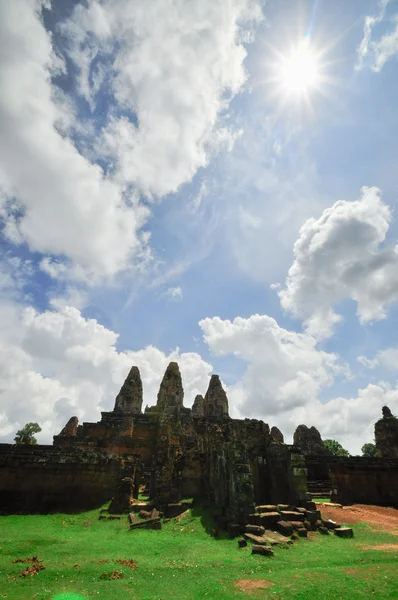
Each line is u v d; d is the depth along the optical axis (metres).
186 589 7.82
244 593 7.57
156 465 22.22
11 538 12.34
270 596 7.39
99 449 21.88
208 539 13.37
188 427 27.95
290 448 18.53
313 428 50.75
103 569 9.07
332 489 25.17
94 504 19.23
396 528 16.20
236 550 11.66
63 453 20.67
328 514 18.72
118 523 16.09
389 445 40.56
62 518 16.92
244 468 15.23
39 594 7.32
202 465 21.09
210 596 7.38
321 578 8.55
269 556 10.73
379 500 27.09
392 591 7.62
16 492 19.08
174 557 10.65
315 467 31.52
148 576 8.71
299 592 7.60
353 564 9.88
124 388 42.88
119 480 20.02
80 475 20.03
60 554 10.61
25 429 48.12
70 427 40.09
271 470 20.08
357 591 7.64
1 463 19.66
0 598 7.07
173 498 18.64
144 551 11.32
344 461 29.77
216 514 15.70
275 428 52.41
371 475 28.38
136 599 7.17
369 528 15.84
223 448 17.64
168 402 38.66
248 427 23.31
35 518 16.72
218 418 33.97
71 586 7.86
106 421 35.28
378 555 10.87
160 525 15.25
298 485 17.33
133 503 18.88
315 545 12.36
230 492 15.57
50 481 19.61
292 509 16.20
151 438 33.91
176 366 41.75
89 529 15.14
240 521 14.05
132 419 34.03
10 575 8.52
